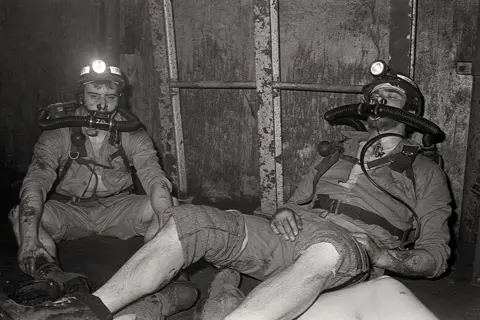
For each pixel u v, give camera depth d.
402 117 2.34
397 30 2.79
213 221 2.13
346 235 2.06
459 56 2.88
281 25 3.31
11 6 4.48
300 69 3.32
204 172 3.90
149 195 2.82
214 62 3.64
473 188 2.89
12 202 4.04
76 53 4.23
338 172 2.44
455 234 3.12
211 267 2.96
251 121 3.61
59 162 2.95
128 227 3.04
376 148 2.42
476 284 2.66
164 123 3.78
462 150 3.00
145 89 3.94
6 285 2.69
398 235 2.34
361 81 3.15
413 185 2.33
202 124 3.80
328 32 3.18
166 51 3.60
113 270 2.90
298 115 3.42
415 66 3.00
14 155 4.85
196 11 3.61
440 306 2.47
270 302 1.85
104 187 3.01
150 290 2.01
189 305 2.39
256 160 3.66
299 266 1.99
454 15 2.84
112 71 2.80
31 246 2.49
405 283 2.73
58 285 2.25
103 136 2.91
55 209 2.92
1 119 4.81
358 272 2.03
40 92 4.55
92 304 1.88
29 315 1.84
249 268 2.34
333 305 2.00
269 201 3.43
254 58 3.47
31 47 4.48
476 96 2.74
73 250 3.18
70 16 4.17
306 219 2.25
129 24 3.88
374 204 2.32
